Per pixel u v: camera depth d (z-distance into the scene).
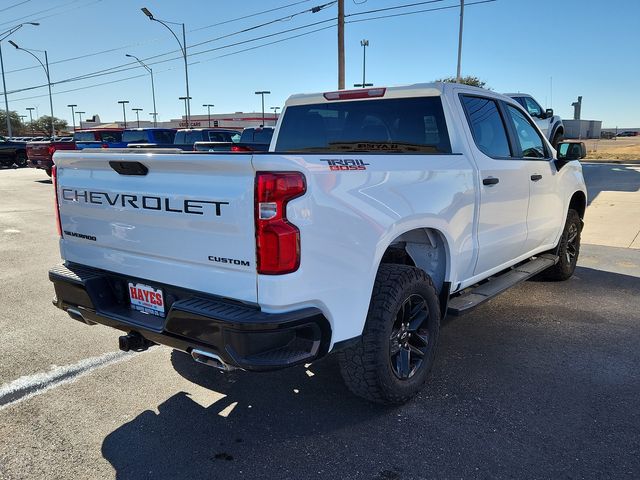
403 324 3.34
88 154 3.20
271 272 2.53
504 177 4.32
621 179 17.88
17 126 89.62
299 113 4.82
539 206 5.08
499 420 3.24
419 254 3.91
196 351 2.75
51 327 4.86
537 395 3.55
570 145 5.32
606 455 2.88
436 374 3.87
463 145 3.94
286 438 3.08
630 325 4.87
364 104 4.40
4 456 2.90
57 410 3.38
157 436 3.10
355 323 2.94
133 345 3.12
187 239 2.80
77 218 3.45
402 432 3.12
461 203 3.77
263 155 2.49
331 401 3.50
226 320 2.54
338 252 2.76
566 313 5.20
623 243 8.55
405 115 4.19
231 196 2.58
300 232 2.56
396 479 2.71
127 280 3.23
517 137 4.80
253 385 3.72
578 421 3.22
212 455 2.92
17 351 4.31
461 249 3.86
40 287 6.18
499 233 4.39
